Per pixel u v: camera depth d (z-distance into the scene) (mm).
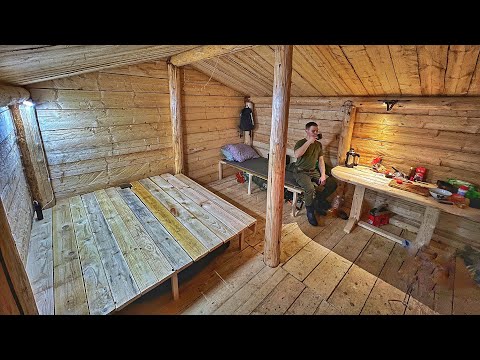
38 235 1901
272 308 1627
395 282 1867
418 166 2365
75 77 2281
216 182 3885
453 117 2084
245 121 3855
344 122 2701
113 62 1983
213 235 1976
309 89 2760
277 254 1984
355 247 2289
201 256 1744
